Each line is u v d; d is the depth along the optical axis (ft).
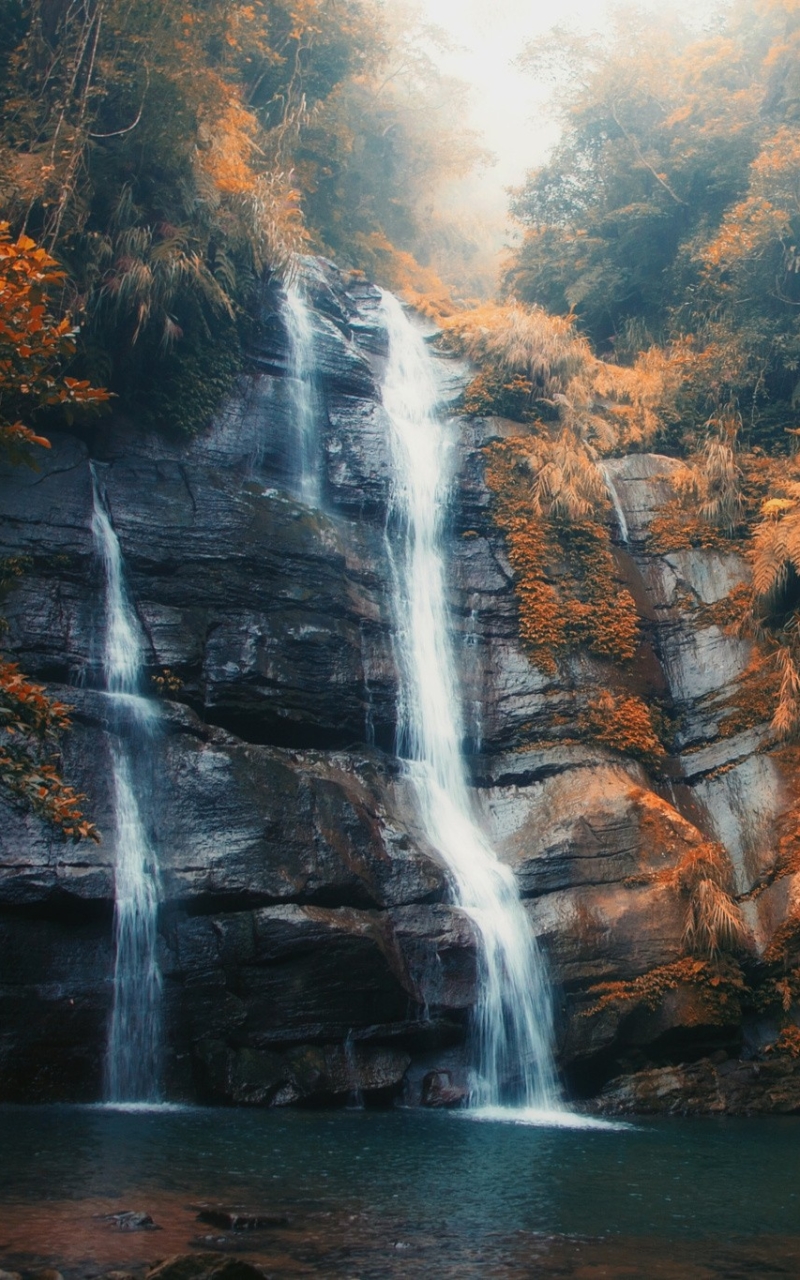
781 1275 20.27
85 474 49.75
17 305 27.73
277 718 49.93
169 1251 19.60
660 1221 24.52
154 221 55.47
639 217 90.84
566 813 53.36
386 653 55.77
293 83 89.97
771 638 61.93
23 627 44.45
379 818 48.70
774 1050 50.85
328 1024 41.81
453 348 74.49
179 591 49.78
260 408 59.67
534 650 60.54
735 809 58.18
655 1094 44.88
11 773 28.81
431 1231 22.58
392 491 62.13
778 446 73.72
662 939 49.55
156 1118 34.81
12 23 56.65
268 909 42.27
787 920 52.54
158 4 52.75
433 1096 42.73
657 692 62.39
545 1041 46.26
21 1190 23.77
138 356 54.24
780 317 75.20
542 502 65.10
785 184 73.92
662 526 67.51
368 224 112.57
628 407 74.13
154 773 43.98
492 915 48.06
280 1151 30.30
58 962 38.70
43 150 50.42
